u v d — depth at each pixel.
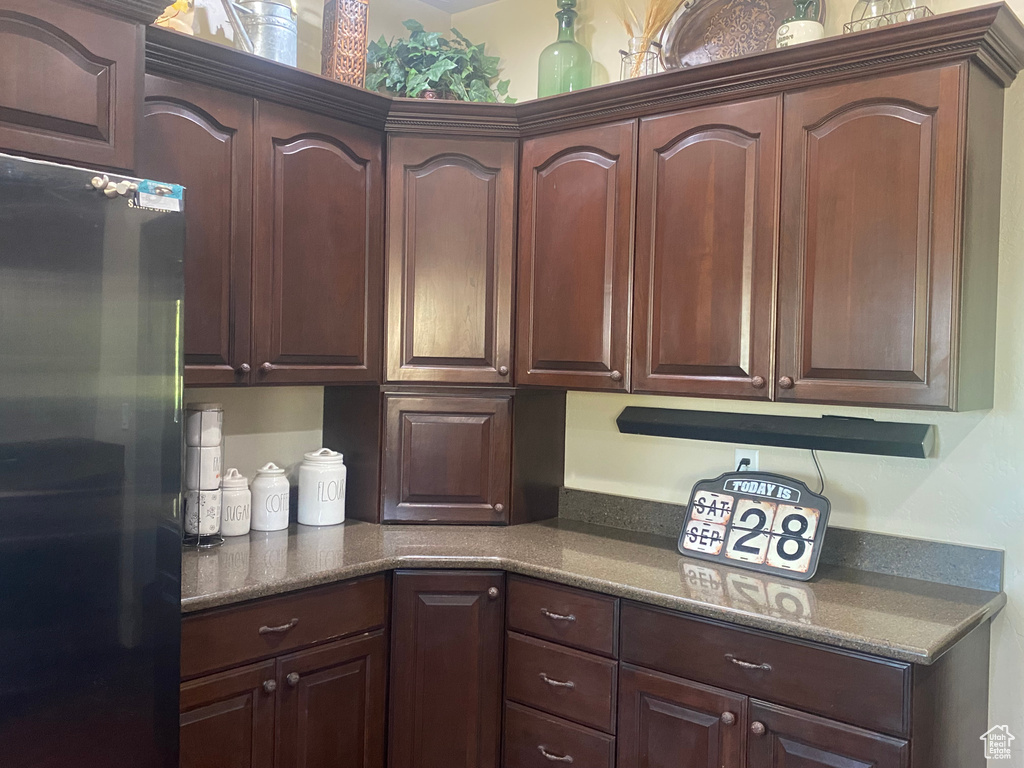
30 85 1.58
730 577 2.18
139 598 1.59
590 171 2.47
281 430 2.82
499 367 2.68
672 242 2.30
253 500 2.61
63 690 1.49
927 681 1.76
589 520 2.84
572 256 2.51
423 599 2.38
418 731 2.39
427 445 2.71
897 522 2.26
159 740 1.63
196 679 1.95
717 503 2.39
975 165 1.92
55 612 1.47
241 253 2.30
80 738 1.51
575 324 2.51
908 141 1.92
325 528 2.68
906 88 1.92
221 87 2.24
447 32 3.23
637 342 2.38
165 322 1.60
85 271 1.49
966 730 2.01
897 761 1.72
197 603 1.91
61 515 1.47
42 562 1.45
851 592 2.07
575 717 2.22
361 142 2.59
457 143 2.65
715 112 2.21
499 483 2.74
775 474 2.32
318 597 2.20
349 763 2.30
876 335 1.97
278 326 2.40
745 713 1.92
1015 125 2.07
